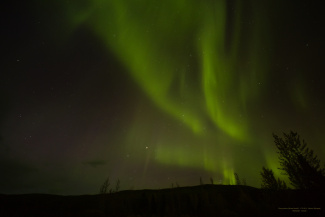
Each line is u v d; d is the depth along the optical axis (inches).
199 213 1020.5
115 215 1121.4
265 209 621.3
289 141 625.0
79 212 1119.6
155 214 1125.7
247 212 684.7
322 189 542.6
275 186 783.1
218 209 982.4
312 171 564.1
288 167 612.7
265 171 843.4
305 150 609.0
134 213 1167.6
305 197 560.7
